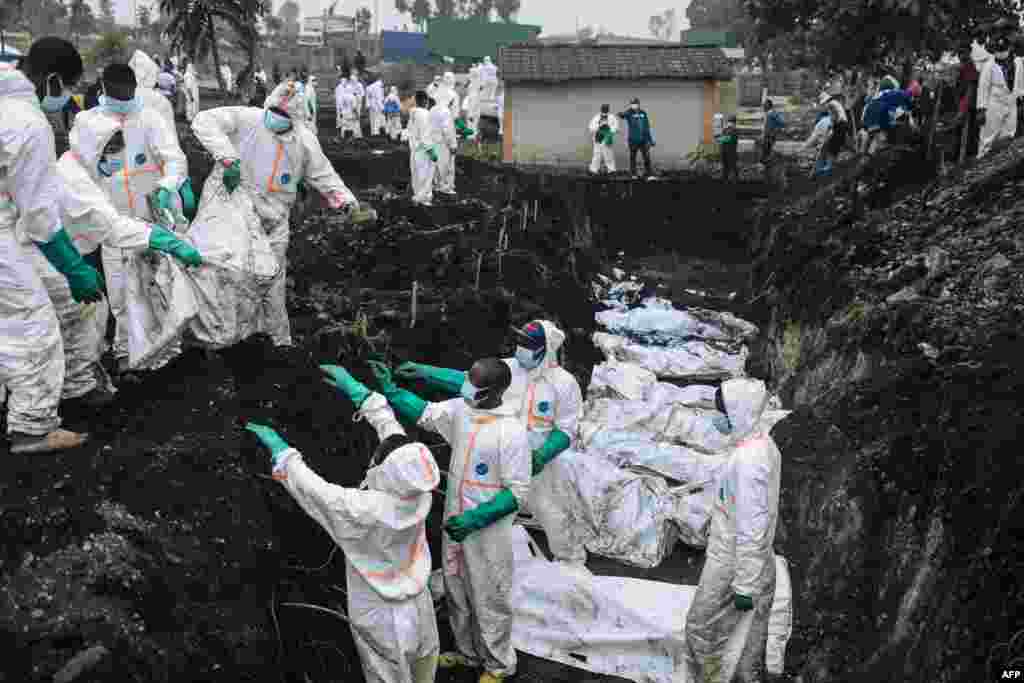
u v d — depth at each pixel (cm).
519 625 585
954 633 445
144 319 513
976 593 443
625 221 1738
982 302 738
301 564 496
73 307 468
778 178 1812
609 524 689
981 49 1117
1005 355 616
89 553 388
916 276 830
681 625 561
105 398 507
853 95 1966
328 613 486
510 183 1616
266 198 599
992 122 1104
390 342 734
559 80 2095
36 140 394
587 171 2105
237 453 496
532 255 1113
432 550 607
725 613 501
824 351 877
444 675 542
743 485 471
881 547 568
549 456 574
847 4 1560
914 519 541
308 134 607
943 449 541
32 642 345
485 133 2656
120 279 540
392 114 2484
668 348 1105
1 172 403
